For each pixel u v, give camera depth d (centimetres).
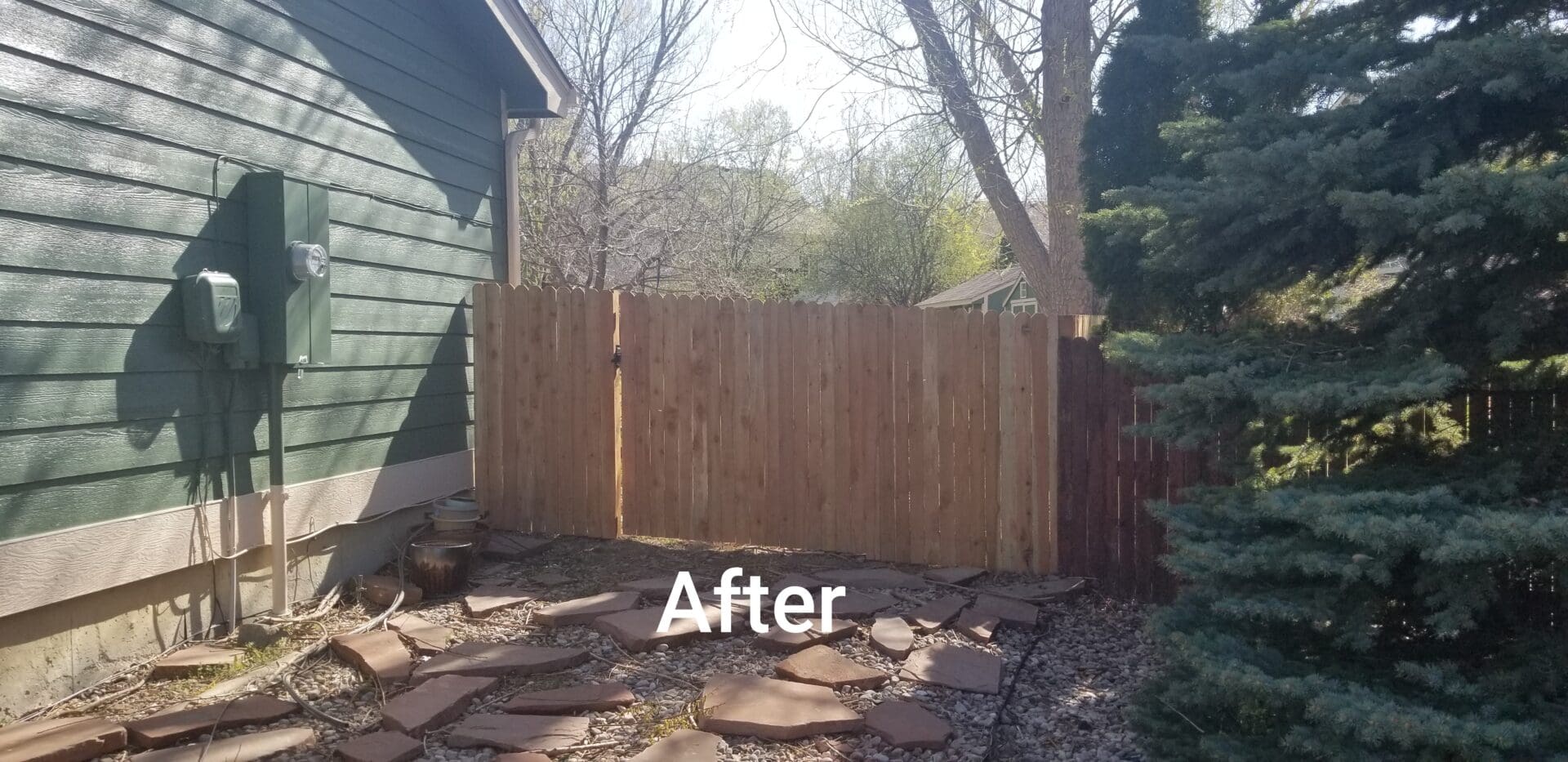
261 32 529
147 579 464
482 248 754
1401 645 362
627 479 718
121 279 446
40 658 413
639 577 623
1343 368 379
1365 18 434
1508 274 371
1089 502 624
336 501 591
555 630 523
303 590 569
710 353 696
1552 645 335
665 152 1816
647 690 445
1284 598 356
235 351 501
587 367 714
